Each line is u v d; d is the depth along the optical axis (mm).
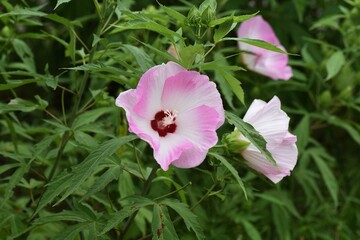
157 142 915
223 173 1087
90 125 1204
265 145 941
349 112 1831
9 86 1142
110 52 1262
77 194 1290
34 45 2078
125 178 1321
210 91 952
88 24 1947
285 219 1732
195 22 1000
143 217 1433
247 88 1890
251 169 1052
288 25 2006
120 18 1227
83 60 1229
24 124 1674
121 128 1276
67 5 1957
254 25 1568
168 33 988
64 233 1007
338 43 2098
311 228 1843
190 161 937
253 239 1616
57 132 1157
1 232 1272
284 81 1820
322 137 2072
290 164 1029
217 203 1676
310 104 1979
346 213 1912
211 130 933
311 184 1791
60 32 2002
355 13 1735
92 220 1029
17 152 1334
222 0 1712
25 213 1317
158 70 932
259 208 1747
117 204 1557
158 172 1136
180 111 957
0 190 1340
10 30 1442
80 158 1460
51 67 2088
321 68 1788
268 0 2076
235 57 1840
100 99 1279
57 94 2078
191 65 982
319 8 2170
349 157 2057
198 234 952
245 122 958
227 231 1696
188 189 1571
